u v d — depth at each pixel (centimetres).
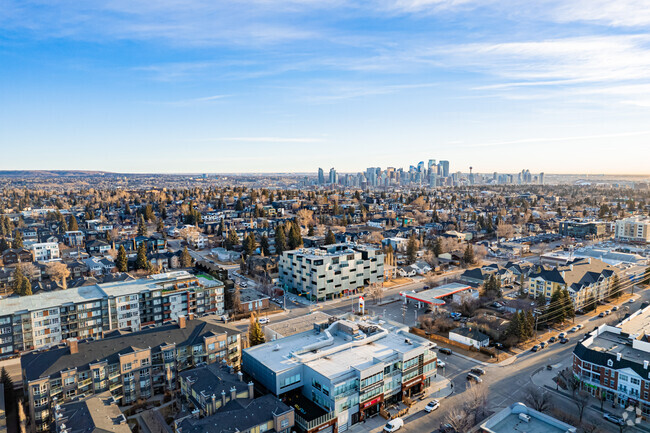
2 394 9188
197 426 7481
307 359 9694
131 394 9781
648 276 19975
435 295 16625
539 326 14362
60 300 13062
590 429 8731
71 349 9588
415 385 10288
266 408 8062
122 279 15262
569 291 15838
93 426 7125
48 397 8844
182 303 14825
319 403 9038
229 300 16225
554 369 11450
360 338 10900
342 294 18662
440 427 8869
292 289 19125
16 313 12069
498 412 8700
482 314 14575
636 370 9431
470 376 10900
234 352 11331
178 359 10431
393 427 8744
